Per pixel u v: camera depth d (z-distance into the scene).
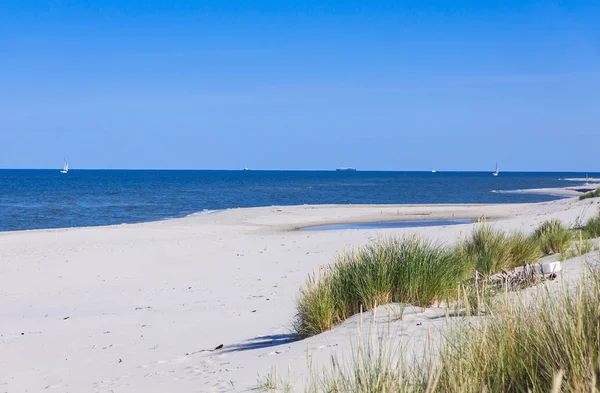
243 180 166.38
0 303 12.68
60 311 11.53
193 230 29.84
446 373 2.89
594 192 43.31
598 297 3.21
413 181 164.88
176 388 5.12
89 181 145.62
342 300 7.14
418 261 7.29
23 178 173.75
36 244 23.58
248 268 16.47
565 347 2.73
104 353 7.69
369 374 3.12
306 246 20.91
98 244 23.25
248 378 4.88
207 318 9.73
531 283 6.29
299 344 6.17
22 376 6.71
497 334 3.17
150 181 149.75
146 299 12.52
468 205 51.22
